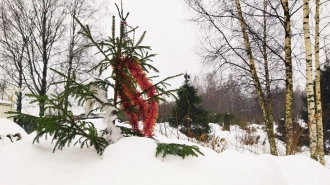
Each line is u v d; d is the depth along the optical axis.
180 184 1.93
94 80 2.72
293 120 6.91
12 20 14.01
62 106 2.42
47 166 2.29
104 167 2.06
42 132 2.48
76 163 2.38
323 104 11.95
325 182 2.66
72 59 13.87
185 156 2.27
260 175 2.13
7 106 7.98
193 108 9.88
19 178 2.10
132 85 2.59
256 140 9.70
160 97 2.64
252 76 7.27
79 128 2.50
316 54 7.04
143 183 1.89
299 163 2.99
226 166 2.19
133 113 2.73
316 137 6.20
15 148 2.49
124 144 2.30
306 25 6.43
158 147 2.23
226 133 11.45
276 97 7.80
